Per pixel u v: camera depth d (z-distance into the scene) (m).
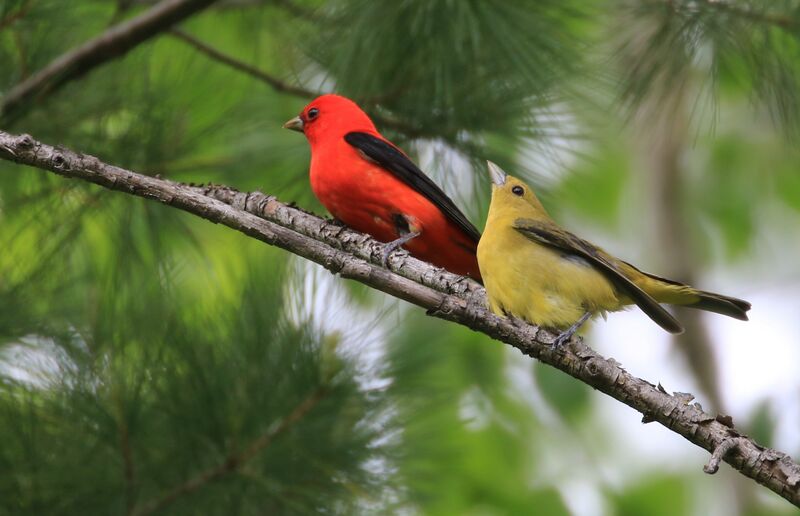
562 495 17.91
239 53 13.74
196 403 8.86
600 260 9.07
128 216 11.23
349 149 10.86
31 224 11.27
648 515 18.11
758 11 9.82
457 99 10.66
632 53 10.60
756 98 10.47
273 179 12.64
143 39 11.48
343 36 10.71
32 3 10.62
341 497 9.02
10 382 9.02
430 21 9.70
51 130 10.95
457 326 17.97
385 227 11.13
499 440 18.08
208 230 14.20
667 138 18.98
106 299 10.06
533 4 10.02
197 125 12.19
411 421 9.43
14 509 8.42
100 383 8.87
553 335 7.46
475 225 11.54
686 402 6.78
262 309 9.38
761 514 16.52
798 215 22.47
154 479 8.65
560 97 10.82
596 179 20.06
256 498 8.76
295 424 9.02
